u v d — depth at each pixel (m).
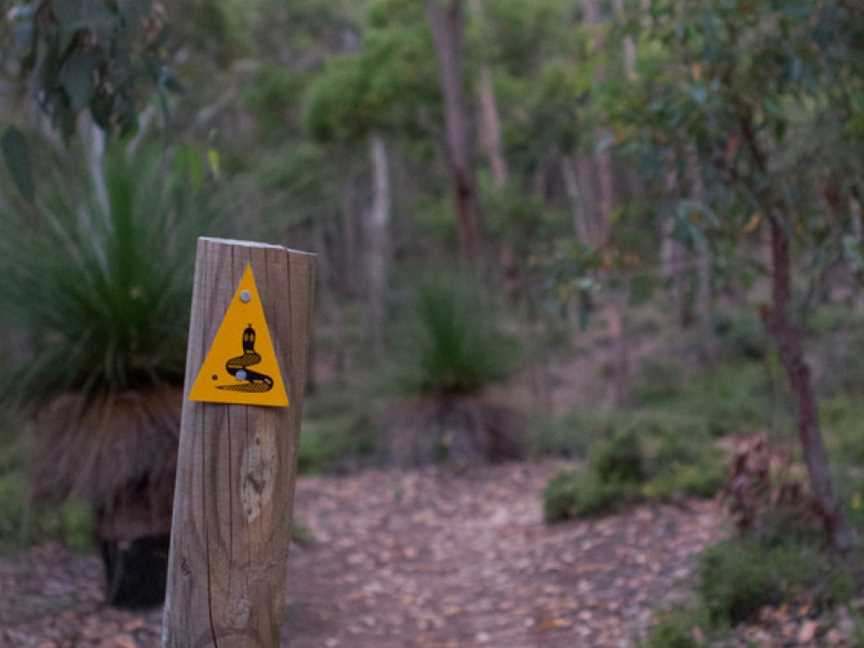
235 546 2.24
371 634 5.41
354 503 9.28
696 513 6.90
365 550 7.39
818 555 5.02
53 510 5.30
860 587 4.73
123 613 5.08
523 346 12.15
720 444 10.31
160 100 4.00
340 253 32.78
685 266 6.81
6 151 3.27
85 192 5.16
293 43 24.44
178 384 5.13
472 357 11.27
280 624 2.33
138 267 5.00
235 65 16.98
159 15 4.20
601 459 7.80
